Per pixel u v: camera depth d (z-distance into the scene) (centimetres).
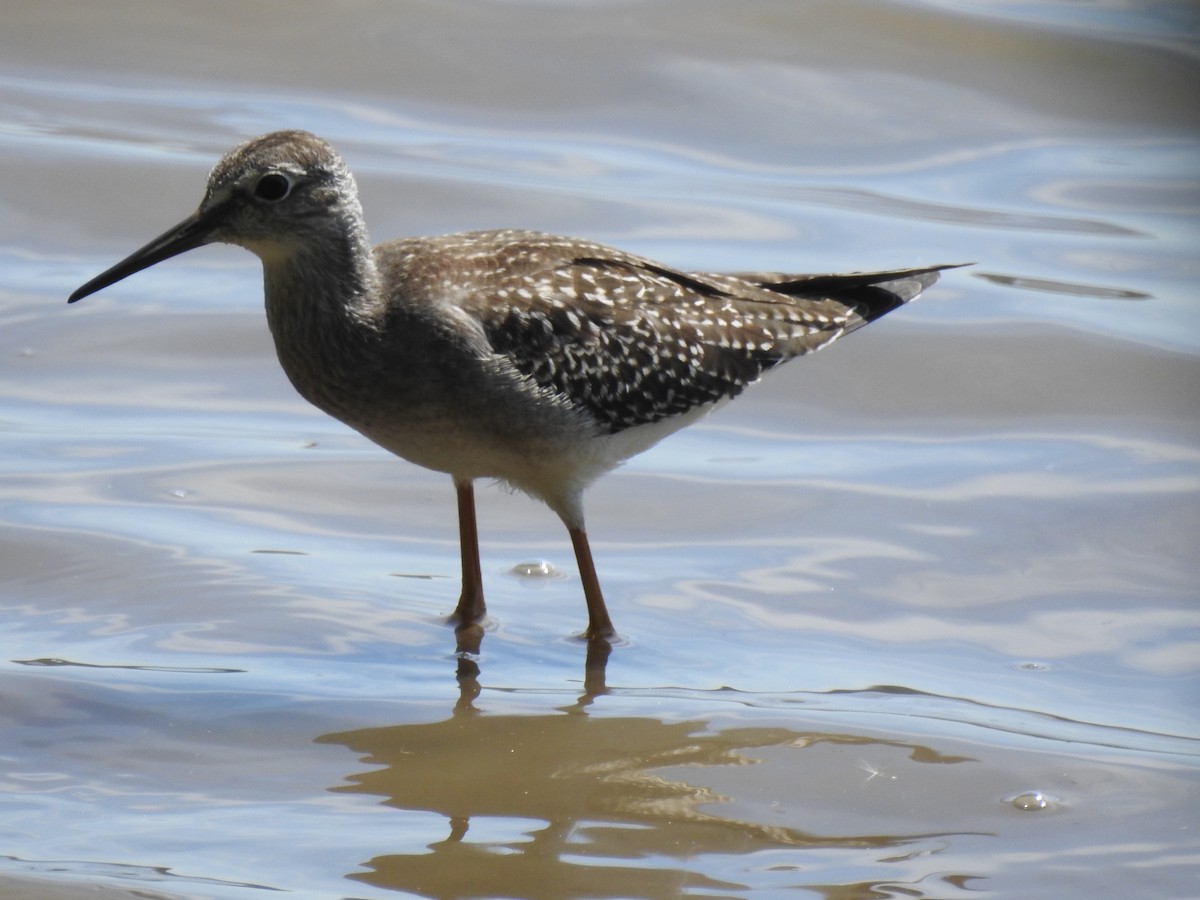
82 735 966
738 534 1263
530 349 1106
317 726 993
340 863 839
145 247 1070
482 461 1120
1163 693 1043
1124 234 1772
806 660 1088
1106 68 2097
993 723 1002
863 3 2181
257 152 1051
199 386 1466
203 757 951
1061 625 1130
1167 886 833
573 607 1176
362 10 2098
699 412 1217
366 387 1077
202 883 812
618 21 2117
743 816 898
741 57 2077
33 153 1778
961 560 1215
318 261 1063
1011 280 1661
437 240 1151
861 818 896
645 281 1182
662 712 1016
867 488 1323
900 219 1780
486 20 2100
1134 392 1468
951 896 822
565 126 1934
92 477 1299
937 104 2017
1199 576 1191
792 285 1271
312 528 1259
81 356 1491
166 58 1994
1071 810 904
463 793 918
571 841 868
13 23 2031
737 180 1853
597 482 1338
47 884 802
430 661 1088
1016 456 1367
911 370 1511
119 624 1102
